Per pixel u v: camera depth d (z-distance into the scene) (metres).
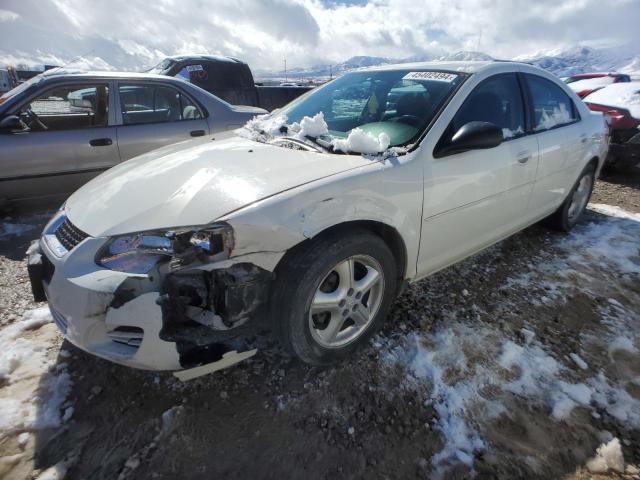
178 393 1.90
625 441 1.70
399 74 2.79
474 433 1.72
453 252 2.53
